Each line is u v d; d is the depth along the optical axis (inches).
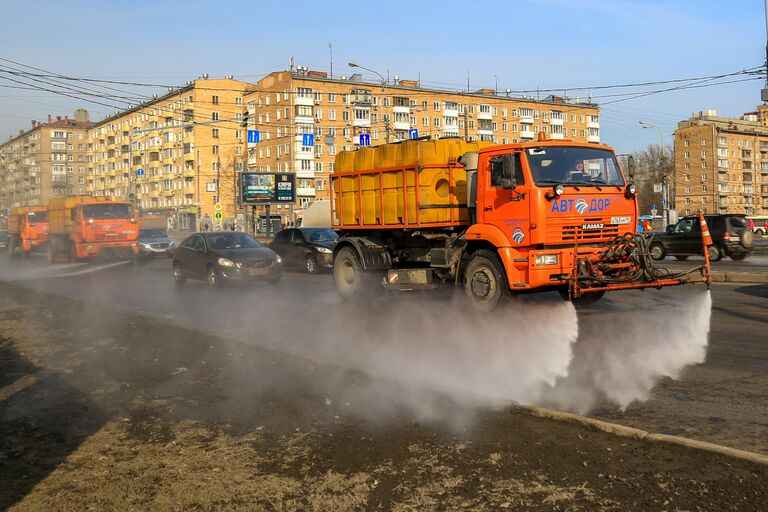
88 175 5000.0
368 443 188.9
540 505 144.7
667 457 167.2
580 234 379.2
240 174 2050.9
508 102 3826.3
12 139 5442.9
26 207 1358.3
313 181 3393.2
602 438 183.2
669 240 949.8
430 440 188.9
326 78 3425.2
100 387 269.6
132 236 1054.4
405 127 3499.0
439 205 440.5
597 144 402.0
